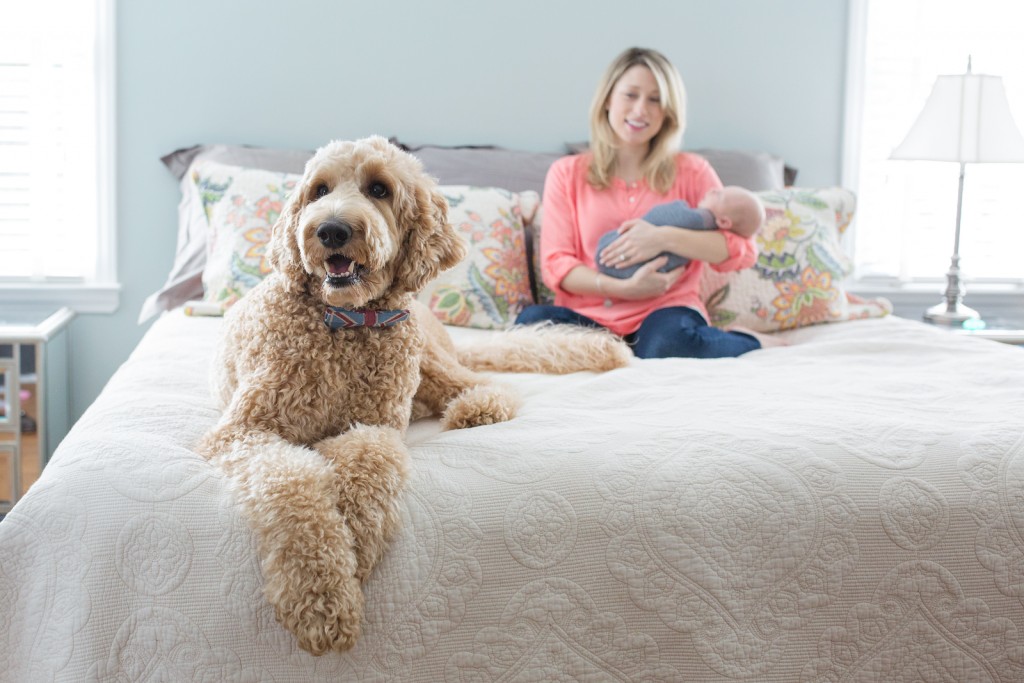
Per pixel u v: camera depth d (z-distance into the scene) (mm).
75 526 1327
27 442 2871
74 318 3340
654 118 2781
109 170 3318
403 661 1323
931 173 3713
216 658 1287
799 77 3643
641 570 1381
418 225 1612
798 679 1403
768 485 1443
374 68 3439
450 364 1972
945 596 1440
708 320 2807
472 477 1437
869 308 3041
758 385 1998
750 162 3352
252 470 1361
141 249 3377
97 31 3256
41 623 1307
